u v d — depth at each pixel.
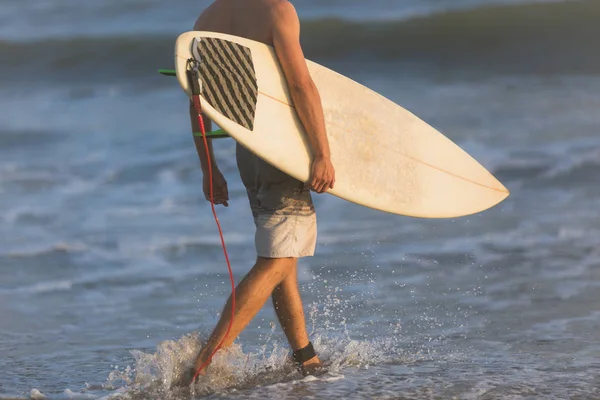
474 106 43.97
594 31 61.12
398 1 74.62
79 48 68.62
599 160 31.44
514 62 58.56
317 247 23.36
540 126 38.09
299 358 14.22
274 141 12.96
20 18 80.56
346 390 13.16
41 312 19.09
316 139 13.04
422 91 50.06
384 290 19.61
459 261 21.73
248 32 13.32
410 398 12.70
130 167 34.66
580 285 19.50
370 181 14.56
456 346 15.73
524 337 16.14
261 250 13.45
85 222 27.25
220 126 12.61
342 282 20.25
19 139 41.62
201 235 25.14
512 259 21.75
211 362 13.50
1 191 31.83
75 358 15.82
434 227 25.11
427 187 15.20
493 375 13.83
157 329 17.66
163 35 70.50
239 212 27.62
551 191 28.42
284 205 13.38
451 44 62.31
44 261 23.27
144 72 65.12
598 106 42.09
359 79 56.31
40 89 60.03
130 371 14.85
